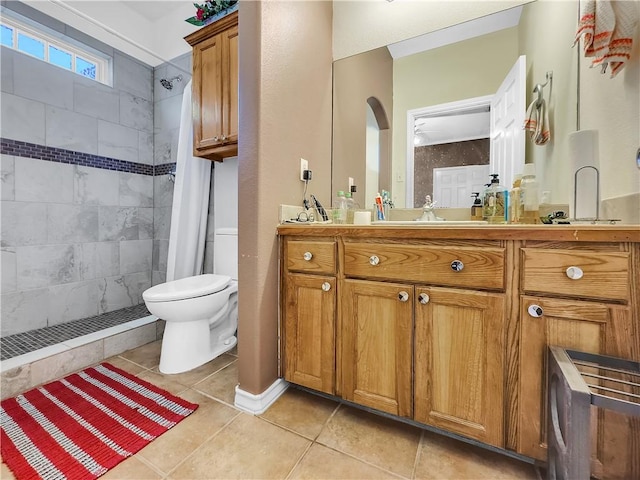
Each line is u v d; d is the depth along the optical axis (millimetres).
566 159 1314
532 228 830
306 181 1533
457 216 1587
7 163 1796
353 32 1780
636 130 924
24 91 1861
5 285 1791
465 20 1528
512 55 1462
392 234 1034
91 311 2188
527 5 1409
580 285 789
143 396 1296
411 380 1015
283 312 1292
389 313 1050
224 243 1981
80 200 2133
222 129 1799
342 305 1143
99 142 2242
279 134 1306
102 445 1000
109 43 2314
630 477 761
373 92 1744
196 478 883
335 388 1163
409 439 1056
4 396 1271
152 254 2613
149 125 2584
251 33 1186
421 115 1656
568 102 1306
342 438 1058
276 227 1286
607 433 777
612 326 759
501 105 1491
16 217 1836
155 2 2422
